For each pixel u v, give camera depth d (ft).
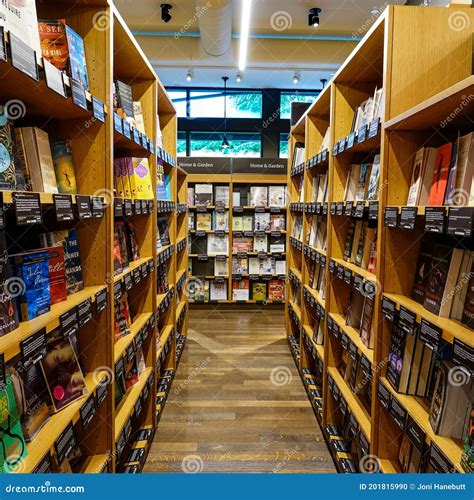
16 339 3.30
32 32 3.95
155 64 19.06
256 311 20.72
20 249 5.31
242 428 9.40
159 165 10.12
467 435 3.81
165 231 11.68
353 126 8.04
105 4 5.45
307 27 17.01
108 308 5.65
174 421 9.68
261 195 21.08
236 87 22.97
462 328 4.00
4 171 3.82
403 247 5.67
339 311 9.16
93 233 5.59
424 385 5.25
